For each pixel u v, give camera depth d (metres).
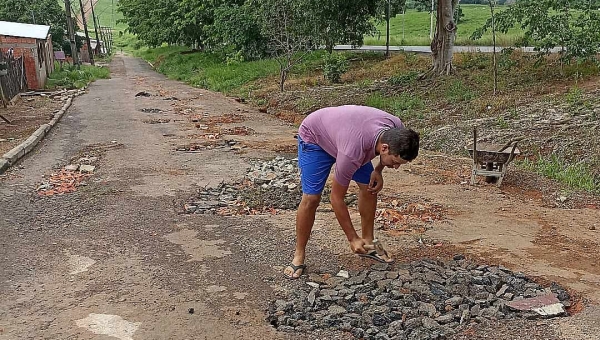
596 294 4.31
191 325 3.84
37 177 8.18
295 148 10.48
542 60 14.63
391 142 3.96
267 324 3.87
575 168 8.30
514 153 7.73
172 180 7.90
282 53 24.95
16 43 22.47
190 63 34.75
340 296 4.21
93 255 5.09
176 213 6.35
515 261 4.97
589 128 9.52
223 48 31.58
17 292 4.34
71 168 8.70
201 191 7.34
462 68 16.66
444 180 7.96
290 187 7.50
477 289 4.31
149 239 5.50
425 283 4.41
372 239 5.05
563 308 4.04
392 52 25.67
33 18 43.34
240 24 28.64
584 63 14.04
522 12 13.91
